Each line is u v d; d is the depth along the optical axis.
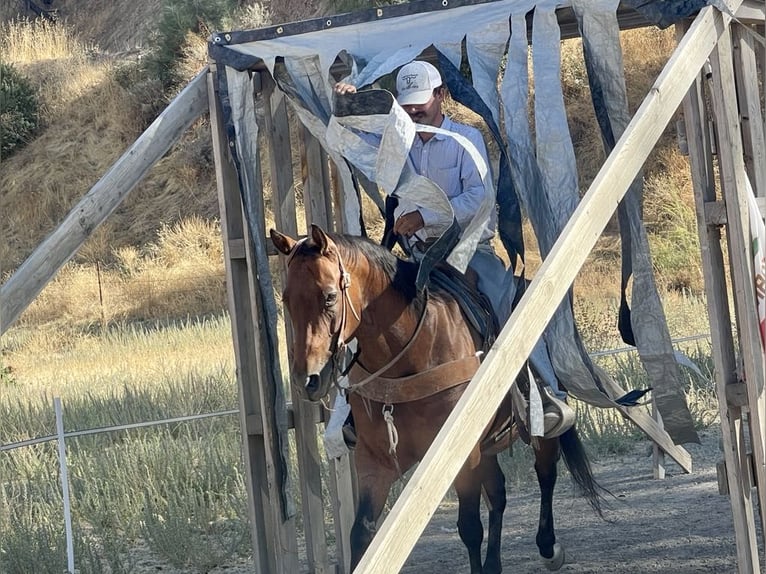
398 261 5.24
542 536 6.30
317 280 4.78
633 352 10.92
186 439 9.70
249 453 5.93
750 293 4.87
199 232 25.47
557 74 5.41
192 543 7.23
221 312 21.94
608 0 5.20
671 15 4.94
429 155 5.73
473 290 5.67
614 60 5.24
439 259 5.18
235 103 5.86
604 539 6.89
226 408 11.08
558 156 5.40
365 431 5.32
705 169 5.02
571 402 10.20
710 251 4.95
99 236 26.27
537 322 3.88
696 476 8.22
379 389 5.19
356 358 5.25
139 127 30.42
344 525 6.41
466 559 6.86
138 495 8.41
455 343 5.27
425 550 7.13
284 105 6.21
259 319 5.87
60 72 32.75
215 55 5.89
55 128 31.05
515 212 5.63
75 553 7.18
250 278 5.85
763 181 5.36
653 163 20.22
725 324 5.02
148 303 22.80
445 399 5.20
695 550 6.46
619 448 9.24
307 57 5.82
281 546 5.88
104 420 10.95
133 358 16.33
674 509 7.41
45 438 7.30
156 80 30.77
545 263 3.95
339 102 5.43
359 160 5.55
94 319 22.67
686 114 4.98
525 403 5.39
